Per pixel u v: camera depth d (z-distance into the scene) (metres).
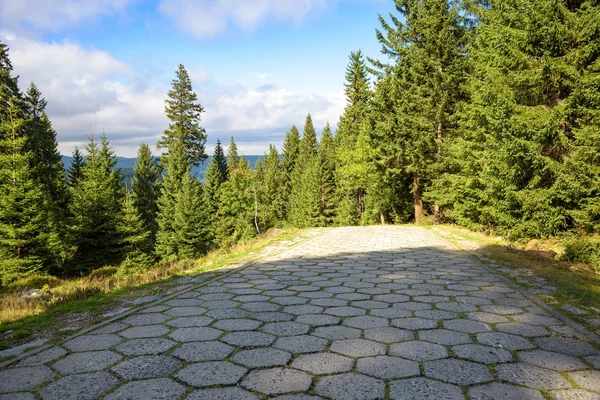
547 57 8.05
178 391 2.29
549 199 8.45
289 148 82.19
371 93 24.36
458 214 15.27
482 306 4.27
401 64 20.55
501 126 9.15
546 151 9.12
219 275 6.23
